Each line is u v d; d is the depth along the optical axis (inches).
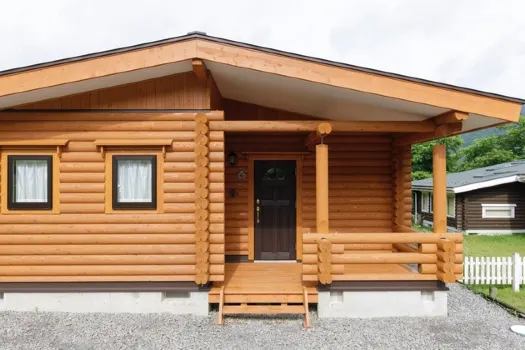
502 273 273.0
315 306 207.9
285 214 264.7
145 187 201.0
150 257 198.2
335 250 195.3
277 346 161.3
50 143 195.9
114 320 187.8
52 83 176.7
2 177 197.9
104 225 198.8
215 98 221.9
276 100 239.3
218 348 159.3
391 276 195.8
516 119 181.3
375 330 178.1
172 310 197.5
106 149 199.2
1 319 186.9
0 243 197.8
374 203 263.1
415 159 1085.8
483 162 1086.4
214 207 199.0
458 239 193.8
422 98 181.8
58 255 198.1
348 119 259.1
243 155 263.1
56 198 198.5
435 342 165.3
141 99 200.8
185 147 199.5
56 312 196.2
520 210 606.5
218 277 197.5
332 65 181.6
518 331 175.8
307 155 263.1
